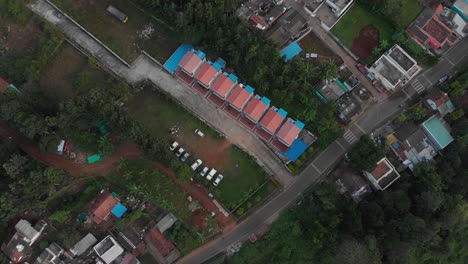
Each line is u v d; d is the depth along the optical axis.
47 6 111.50
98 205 99.31
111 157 104.56
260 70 102.75
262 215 105.75
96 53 110.25
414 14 113.38
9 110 95.50
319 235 98.88
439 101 108.94
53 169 94.94
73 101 97.56
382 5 110.06
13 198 91.88
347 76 111.88
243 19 105.38
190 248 102.19
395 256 97.56
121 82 105.38
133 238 101.00
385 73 108.69
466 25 111.75
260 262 103.12
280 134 105.12
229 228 104.44
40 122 97.06
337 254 95.19
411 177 107.44
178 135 107.56
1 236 98.31
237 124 109.31
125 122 98.69
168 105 108.94
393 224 98.25
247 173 106.94
